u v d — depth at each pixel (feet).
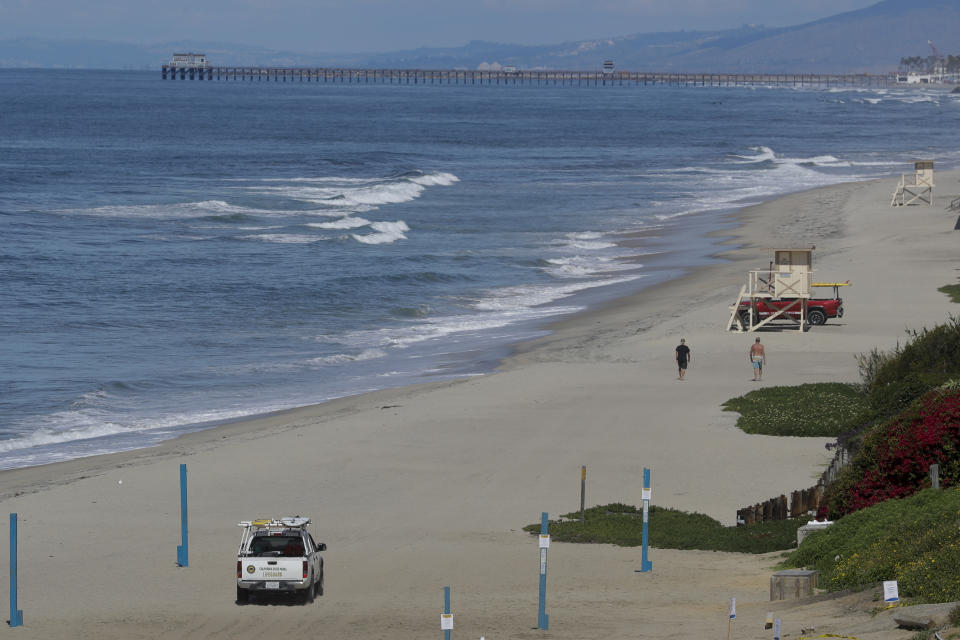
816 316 481.46
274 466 301.84
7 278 588.50
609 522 250.57
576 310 540.11
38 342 469.57
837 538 191.31
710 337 463.83
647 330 481.46
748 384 388.37
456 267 655.35
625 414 353.10
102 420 364.17
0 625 180.65
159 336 485.15
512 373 411.95
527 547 231.30
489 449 316.19
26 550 232.94
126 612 188.24
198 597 198.49
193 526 250.78
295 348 467.93
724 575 204.44
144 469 301.43
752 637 145.69
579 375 407.64
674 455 309.01
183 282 593.42
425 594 197.98
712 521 251.80
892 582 144.56
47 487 286.46
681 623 164.45
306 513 260.83
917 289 545.44
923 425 213.05
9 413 369.09
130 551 231.71
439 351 461.37
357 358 451.12
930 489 194.29
